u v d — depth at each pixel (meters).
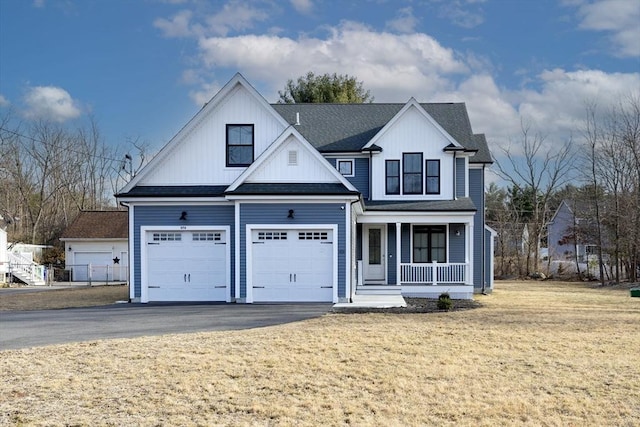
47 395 8.92
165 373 10.10
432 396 9.13
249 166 20.97
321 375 10.11
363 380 9.88
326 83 48.97
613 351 12.23
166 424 7.84
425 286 24.42
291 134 21.00
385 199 25.16
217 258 21.16
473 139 27.14
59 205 63.28
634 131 42.34
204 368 10.41
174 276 21.22
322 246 20.58
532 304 21.88
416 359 11.25
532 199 55.69
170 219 21.14
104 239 44.12
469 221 24.39
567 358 11.57
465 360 11.26
